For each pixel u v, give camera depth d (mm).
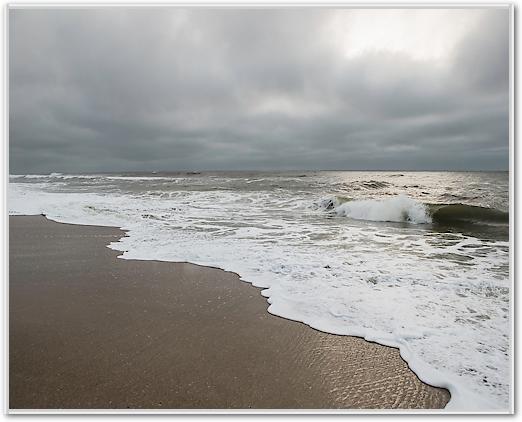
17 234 8148
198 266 5590
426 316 3738
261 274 5172
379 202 11375
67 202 13984
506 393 2529
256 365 2885
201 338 3314
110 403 2455
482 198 15727
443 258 6059
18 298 4301
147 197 16672
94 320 3697
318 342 3242
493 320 3623
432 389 2607
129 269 5453
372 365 2887
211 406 2439
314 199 16000
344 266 5531
